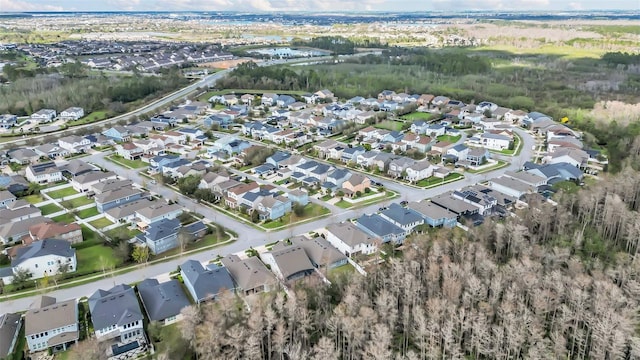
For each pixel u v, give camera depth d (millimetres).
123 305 93688
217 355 82812
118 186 158375
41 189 164250
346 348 89750
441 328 89125
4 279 108688
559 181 161875
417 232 131250
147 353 87688
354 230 124562
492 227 123062
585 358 87375
